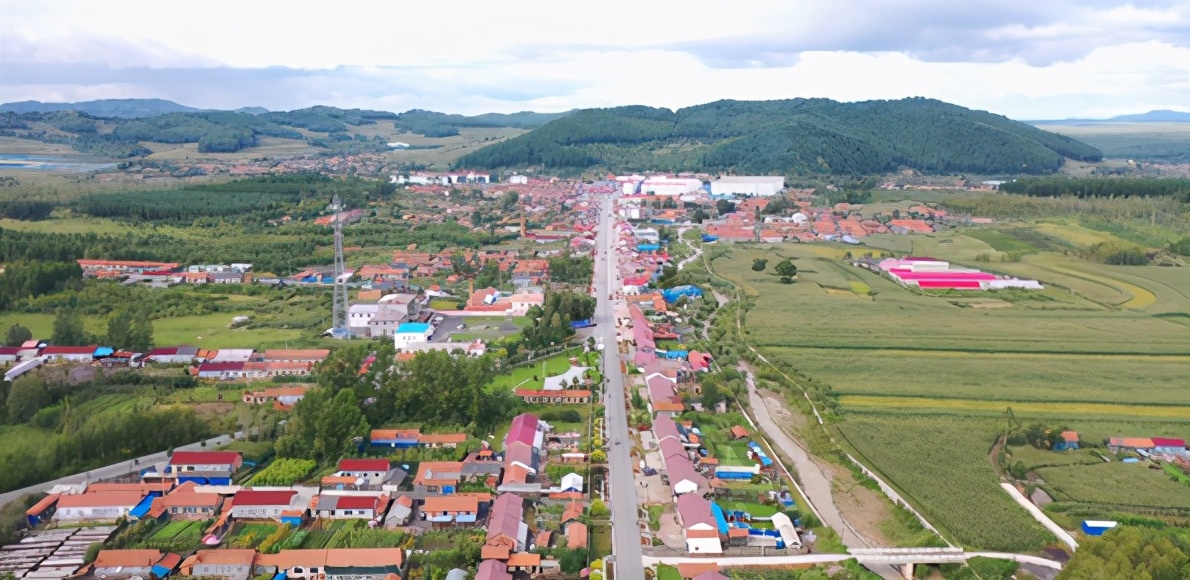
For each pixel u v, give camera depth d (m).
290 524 125.25
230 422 157.62
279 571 112.56
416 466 145.62
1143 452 158.12
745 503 136.75
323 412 149.00
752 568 115.88
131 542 119.44
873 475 148.62
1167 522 130.38
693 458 150.38
